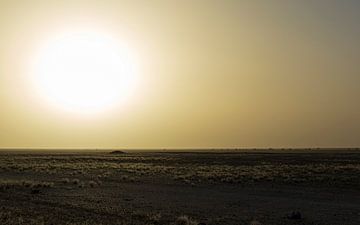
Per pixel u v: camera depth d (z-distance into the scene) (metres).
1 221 23.97
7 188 42.66
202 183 48.34
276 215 27.02
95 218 25.39
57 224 23.23
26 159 123.56
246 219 25.61
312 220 25.19
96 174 63.78
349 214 27.19
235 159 116.75
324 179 48.72
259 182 48.22
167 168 74.69
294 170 63.53
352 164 83.62
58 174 64.19
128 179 53.56
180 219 24.02
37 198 35.38
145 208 29.83
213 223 24.33
